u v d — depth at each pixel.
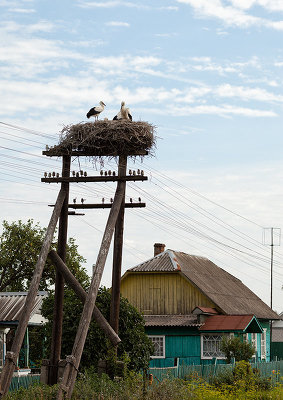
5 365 18.11
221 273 47.22
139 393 18.36
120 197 20.88
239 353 31.91
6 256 45.25
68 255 45.44
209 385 23.58
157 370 24.05
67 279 20.86
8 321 30.09
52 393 17.73
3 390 17.62
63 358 23.52
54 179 21.16
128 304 23.98
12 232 45.56
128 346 23.42
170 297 40.19
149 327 36.31
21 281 46.25
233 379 25.72
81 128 20.67
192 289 39.78
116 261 21.36
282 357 47.84
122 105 21.36
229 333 35.56
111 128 20.31
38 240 45.72
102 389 18.00
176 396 19.14
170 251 42.69
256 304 45.62
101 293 23.98
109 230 20.23
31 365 36.66
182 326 35.78
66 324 23.67
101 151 21.00
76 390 17.91
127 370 20.62
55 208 20.78
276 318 46.16
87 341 22.92
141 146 20.97
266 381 26.09
